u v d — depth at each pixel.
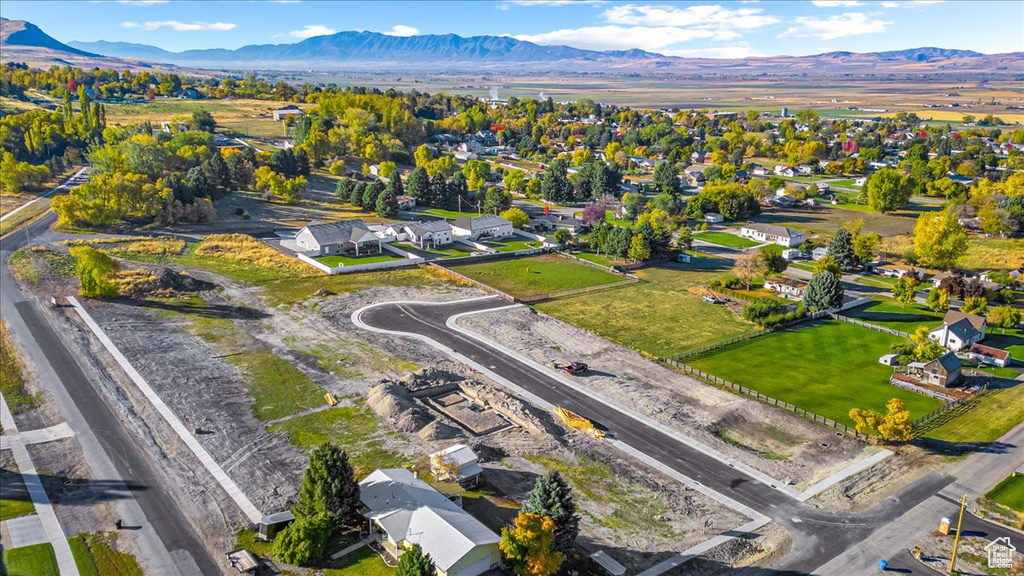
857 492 55.00
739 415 67.50
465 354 80.81
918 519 51.50
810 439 63.34
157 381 69.75
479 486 53.78
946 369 74.12
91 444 57.84
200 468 55.06
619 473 56.75
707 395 71.88
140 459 56.03
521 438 62.09
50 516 48.34
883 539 49.03
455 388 72.75
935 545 48.50
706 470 57.72
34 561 43.66
